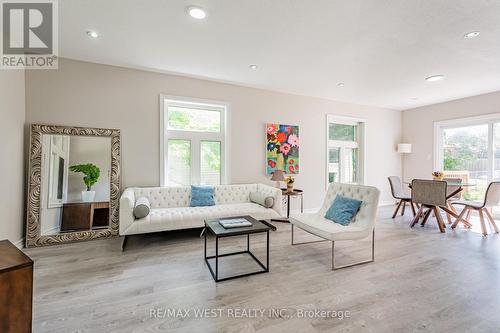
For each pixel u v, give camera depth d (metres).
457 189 4.08
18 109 2.76
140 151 3.53
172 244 3.00
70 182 3.11
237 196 4.00
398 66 3.33
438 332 1.46
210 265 2.39
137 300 1.78
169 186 3.70
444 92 4.59
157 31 2.47
